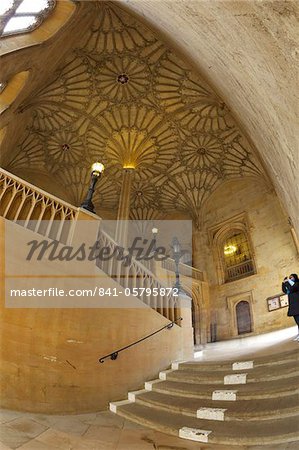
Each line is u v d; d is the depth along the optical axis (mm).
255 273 13430
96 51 12961
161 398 4465
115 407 4453
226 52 3318
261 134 4699
